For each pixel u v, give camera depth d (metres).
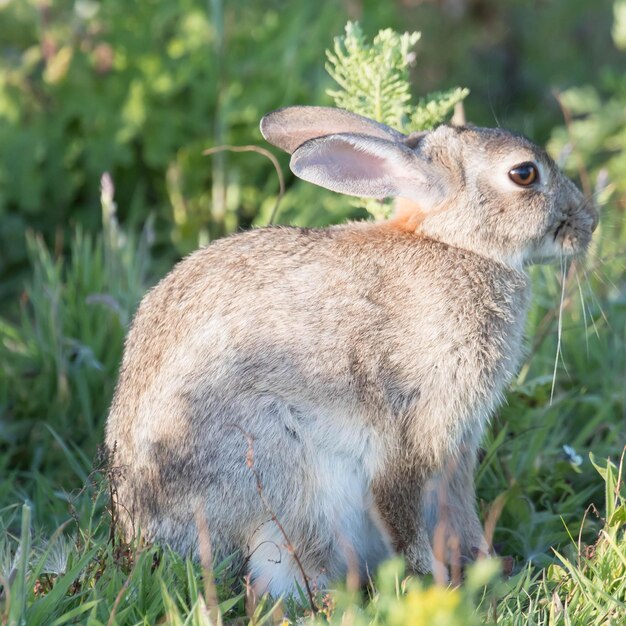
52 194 13.56
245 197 13.48
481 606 7.55
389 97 9.95
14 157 13.41
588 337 10.80
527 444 9.57
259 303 8.33
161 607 7.36
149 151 13.48
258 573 8.16
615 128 14.25
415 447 8.47
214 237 13.38
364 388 8.30
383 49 9.95
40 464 10.05
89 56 13.58
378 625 6.88
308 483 8.20
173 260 13.23
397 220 9.08
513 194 8.91
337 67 10.23
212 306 8.38
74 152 13.56
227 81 13.66
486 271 8.83
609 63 17.70
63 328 10.95
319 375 8.23
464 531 8.84
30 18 14.16
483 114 16.39
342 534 8.33
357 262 8.53
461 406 8.54
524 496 9.06
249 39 14.19
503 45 17.81
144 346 8.64
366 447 8.36
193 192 13.55
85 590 7.38
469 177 8.91
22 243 13.37
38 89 13.57
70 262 13.22
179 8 14.10
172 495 8.20
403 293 8.51
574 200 9.23
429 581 8.27
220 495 8.07
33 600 7.21
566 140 14.23
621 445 9.70
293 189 13.27
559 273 10.90
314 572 8.30
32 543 8.34
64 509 9.09
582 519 8.72
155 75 13.57
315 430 8.22
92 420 10.40
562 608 7.27
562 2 18.11
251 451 7.80
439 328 8.47
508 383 9.07
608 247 11.69
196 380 8.22
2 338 11.04
